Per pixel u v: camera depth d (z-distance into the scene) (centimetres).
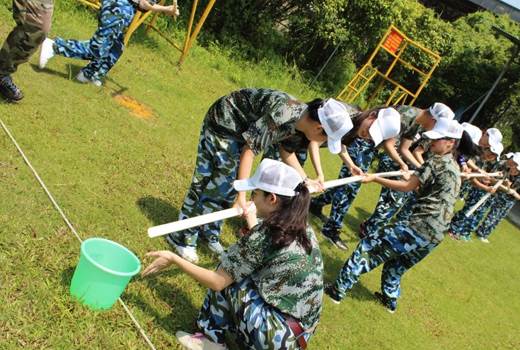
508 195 927
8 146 382
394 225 441
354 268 434
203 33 1077
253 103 333
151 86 697
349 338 402
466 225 902
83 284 271
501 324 597
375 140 378
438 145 434
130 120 549
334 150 294
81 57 553
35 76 519
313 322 284
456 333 514
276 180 260
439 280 636
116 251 288
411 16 1350
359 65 1539
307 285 271
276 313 273
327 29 1253
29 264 284
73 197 367
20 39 398
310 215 630
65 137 439
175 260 266
